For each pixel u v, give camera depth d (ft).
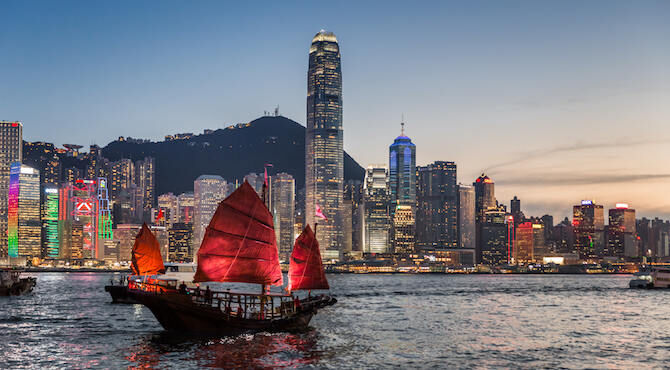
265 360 203.21
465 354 225.76
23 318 321.73
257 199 229.25
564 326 320.50
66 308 378.32
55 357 207.31
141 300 226.79
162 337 242.99
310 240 282.15
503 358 218.79
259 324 245.04
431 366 203.41
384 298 557.33
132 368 190.49
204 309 229.04
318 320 335.67
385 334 277.23
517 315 386.32
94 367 192.03
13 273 517.55
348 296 581.53
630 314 397.80
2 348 224.53
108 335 253.44
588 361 215.10
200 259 219.61
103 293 557.33
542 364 208.95
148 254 381.81
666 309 441.27
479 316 377.09
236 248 225.97
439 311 413.18
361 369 196.24
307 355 213.66
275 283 237.45
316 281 283.59
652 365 209.05
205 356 206.49
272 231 235.81
